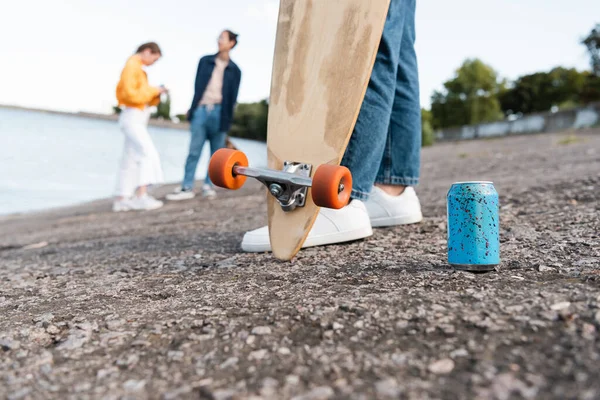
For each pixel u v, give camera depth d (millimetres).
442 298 1286
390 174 2445
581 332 994
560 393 802
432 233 2293
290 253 1844
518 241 1949
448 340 1037
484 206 1486
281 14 2092
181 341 1199
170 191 7676
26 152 9539
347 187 1637
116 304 1599
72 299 1737
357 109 1822
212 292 1612
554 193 3299
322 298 1393
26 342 1309
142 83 5328
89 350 1206
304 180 1711
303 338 1135
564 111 26406
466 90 46438
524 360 917
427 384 876
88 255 2816
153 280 1907
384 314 1213
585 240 1843
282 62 2031
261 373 987
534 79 48281
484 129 32719
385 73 2043
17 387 1037
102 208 6270
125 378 1032
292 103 1957
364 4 1900
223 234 3035
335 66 1903
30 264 2764
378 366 962
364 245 2121
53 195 7613
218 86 5797
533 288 1303
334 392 883
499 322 1090
